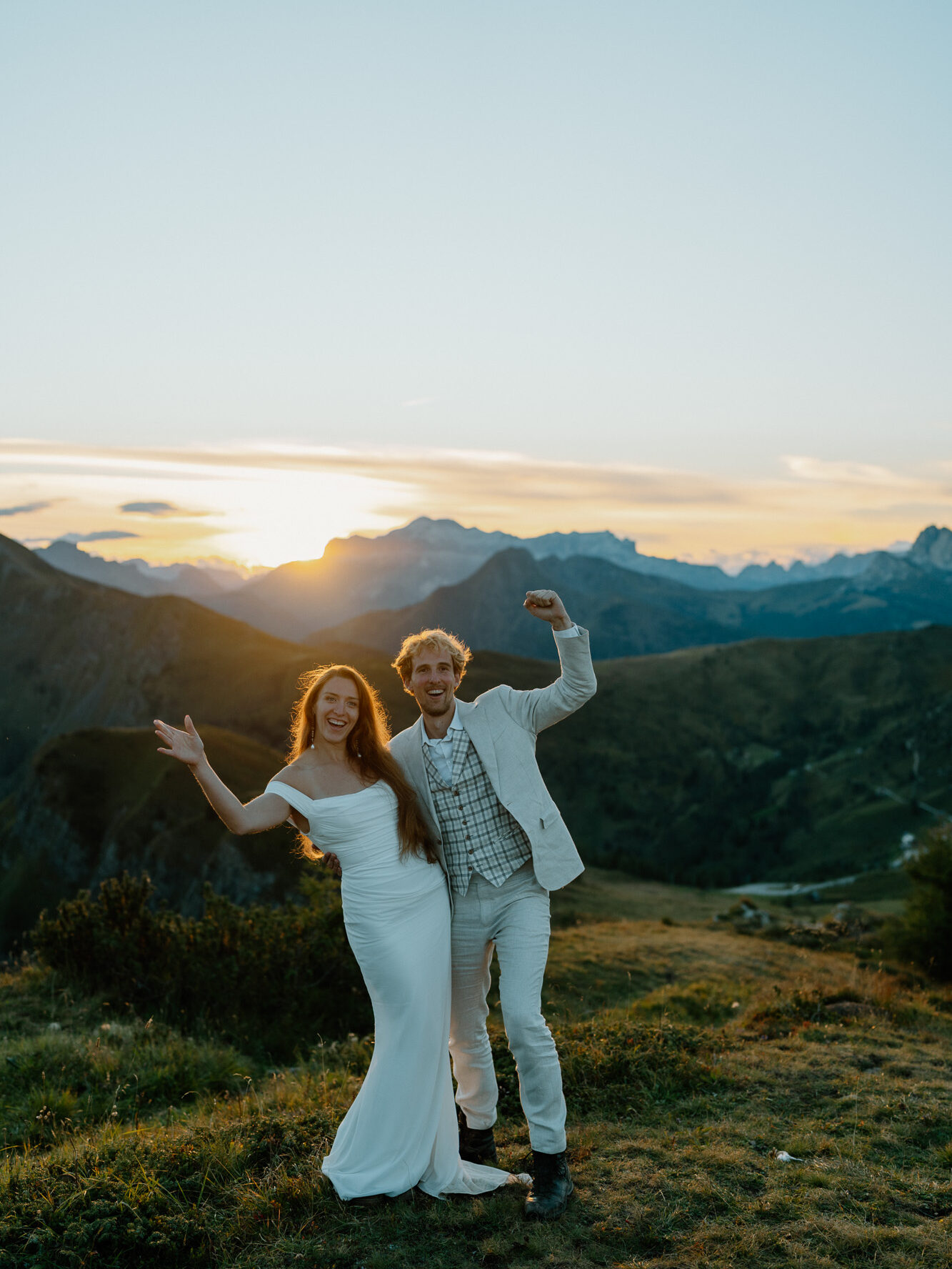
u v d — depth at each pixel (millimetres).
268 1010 9836
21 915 83625
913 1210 3756
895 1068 5863
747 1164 4191
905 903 22641
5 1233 3438
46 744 95750
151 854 74062
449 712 4211
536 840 4000
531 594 4035
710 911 58469
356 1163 3848
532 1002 3865
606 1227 3551
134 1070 6770
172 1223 3533
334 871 4305
